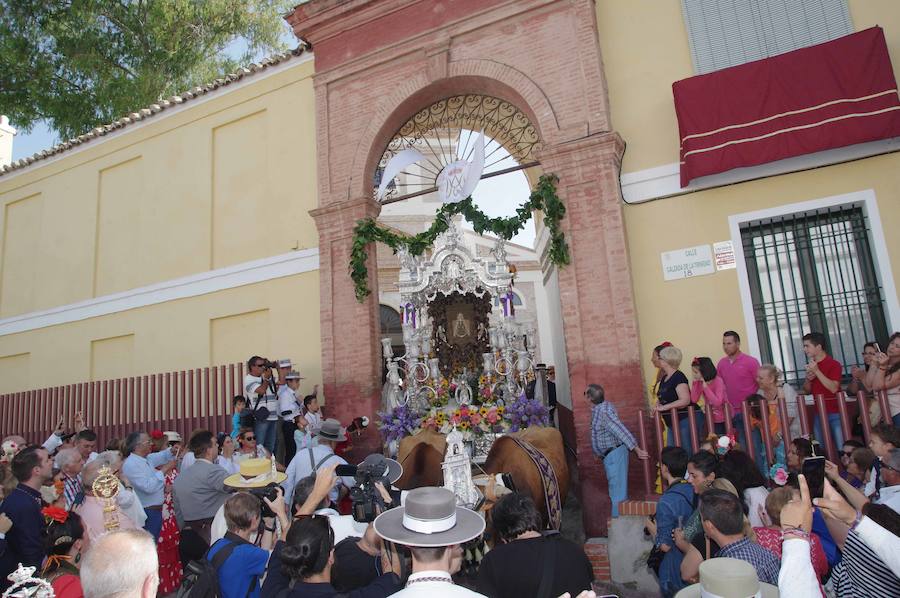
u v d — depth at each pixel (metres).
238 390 11.73
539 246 17.22
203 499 6.71
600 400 7.84
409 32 11.44
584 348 9.27
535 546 3.57
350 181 11.66
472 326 12.58
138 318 14.07
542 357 24.05
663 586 4.89
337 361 11.28
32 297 16.17
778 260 9.04
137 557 2.76
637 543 7.35
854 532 3.58
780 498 4.13
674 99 9.27
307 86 12.73
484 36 10.80
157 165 14.55
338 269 11.54
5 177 17.34
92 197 15.58
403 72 11.46
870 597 3.42
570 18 10.18
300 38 12.57
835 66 8.40
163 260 14.01
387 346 10.88
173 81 20.48
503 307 10.80
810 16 9.16
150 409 13.23
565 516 10.00
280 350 12.10
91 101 20.06
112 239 15.04
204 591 3.82
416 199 22.30
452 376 12.12
